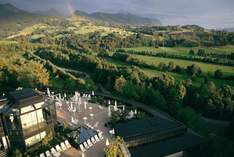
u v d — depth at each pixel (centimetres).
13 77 8012
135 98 7731
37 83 8144
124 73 10469
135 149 4500
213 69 11444
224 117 8262
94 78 10819
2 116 3897
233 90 8838
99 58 13675
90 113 5509
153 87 9338
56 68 11069
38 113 4069
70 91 7312
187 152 4731
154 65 12200
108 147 3906
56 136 4250
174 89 8712
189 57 13162
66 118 5203
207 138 5212
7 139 3975
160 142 4747
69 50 15500
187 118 6912
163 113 6525
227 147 5425
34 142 4047
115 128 4762
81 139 4225
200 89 8894
